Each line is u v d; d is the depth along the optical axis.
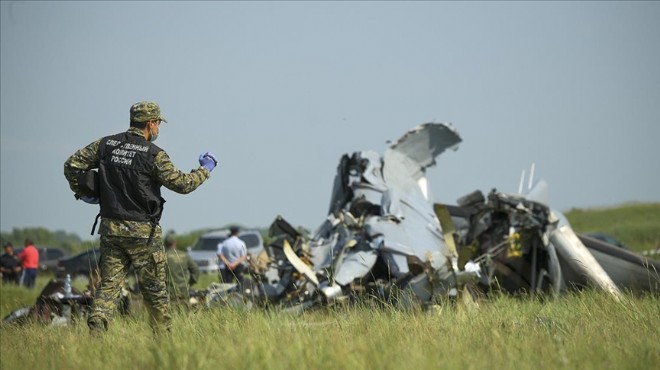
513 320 33.75
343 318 35.03
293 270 50.56
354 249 49.91
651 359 24.38
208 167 32.50
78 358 26.09
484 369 22.97
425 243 51.00
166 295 31.91
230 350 24.56
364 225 51.44
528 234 58.38
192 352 24.47
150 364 23.91
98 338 29.77
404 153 63.44
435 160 64.25
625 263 58.50
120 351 26.77
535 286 58.19
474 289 47.84
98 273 35.72
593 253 59.09
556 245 57.16
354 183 58.47
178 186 31.36
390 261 48.56
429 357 23.64
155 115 32.56
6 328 37.56
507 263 59.72
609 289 48.72
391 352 24.64
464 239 61.44
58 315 45.62
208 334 29.94
